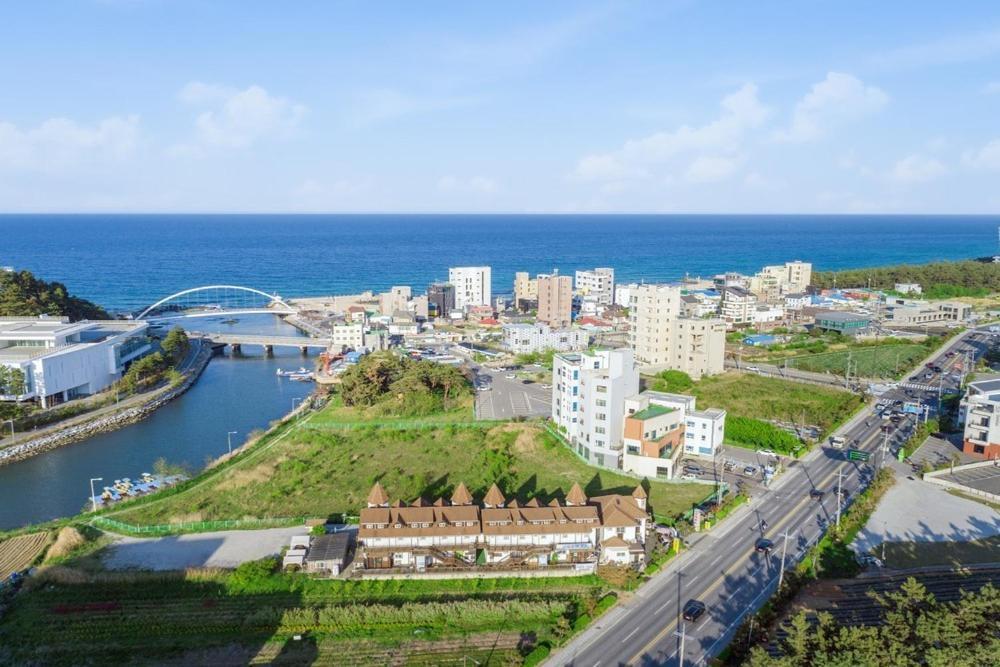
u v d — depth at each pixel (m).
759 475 135.38
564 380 152.75
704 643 83.44
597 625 87.38
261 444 158.62
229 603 92.81
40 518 124.69
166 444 165.75
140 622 88.62
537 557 101.69
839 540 107.62
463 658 81.50
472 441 153.50
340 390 188.75
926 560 102.75
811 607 89.94
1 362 181.75
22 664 80.62
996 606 73.06
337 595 94.69
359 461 144.00
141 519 118.25
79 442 166.88
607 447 139.25
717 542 108.44
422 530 102.12
